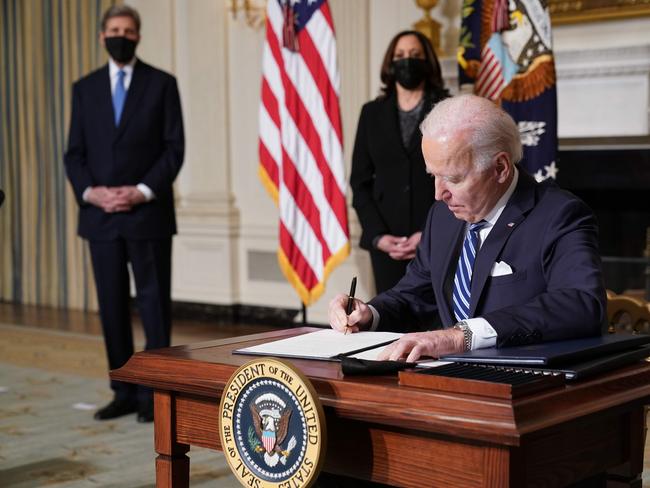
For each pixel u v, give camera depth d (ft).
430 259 8.75
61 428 15.39
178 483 7.21
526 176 8.07
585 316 7.00
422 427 5.52
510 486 5.34
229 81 26.71
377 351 7.07
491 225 8.04
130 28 16.08
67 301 30.83
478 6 15.87
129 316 16.46
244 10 26.13
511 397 5.41
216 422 6.87
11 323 27.63
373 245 14.60
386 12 23.29
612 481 6.87
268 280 26.40
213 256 27.20
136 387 16.38
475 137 7.44
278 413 6.00
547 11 15.25
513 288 7.80
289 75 17.10
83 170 16.26
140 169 16.17
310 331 8.40
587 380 6.02
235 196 26.91
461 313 8.18
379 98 15.14
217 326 26.50
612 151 19.94
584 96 20.20
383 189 14.75
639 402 6.30
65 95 30.07
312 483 5.86
